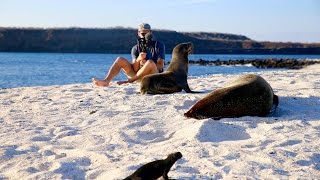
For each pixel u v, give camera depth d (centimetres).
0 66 5166
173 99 898
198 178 451
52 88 1275
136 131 659
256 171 475
